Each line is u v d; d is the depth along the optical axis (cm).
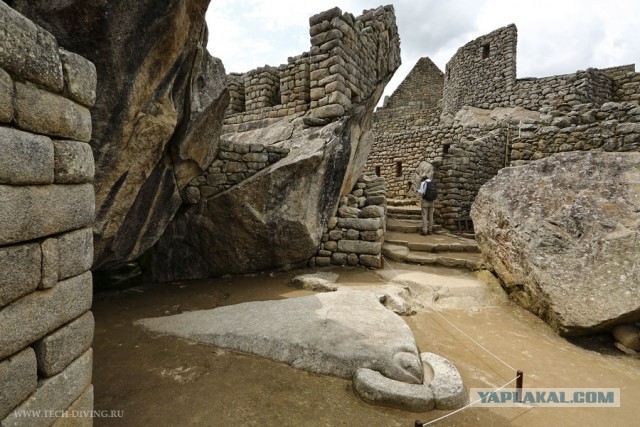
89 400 188
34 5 224
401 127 1980
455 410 260
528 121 888
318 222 671
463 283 564
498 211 543
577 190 465
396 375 286
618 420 254
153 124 332
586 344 380
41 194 151
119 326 409
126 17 252
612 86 1348
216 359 326
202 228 637
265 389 279
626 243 384
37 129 150
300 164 629
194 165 502
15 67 136
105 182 319
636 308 345
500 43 1561
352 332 345
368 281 590
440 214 991
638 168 445
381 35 952
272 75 942
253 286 582
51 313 158
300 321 375
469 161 1001
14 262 137
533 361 341
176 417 244
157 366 313
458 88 1766
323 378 296
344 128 736
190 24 308
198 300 516
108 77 265
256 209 622
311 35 766
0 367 132
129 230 436
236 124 940
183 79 361
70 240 171
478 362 337
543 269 426
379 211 701
